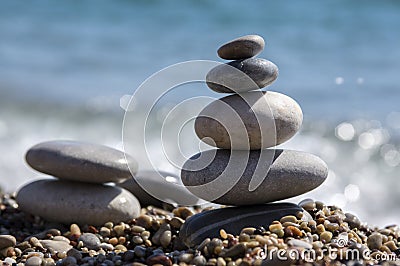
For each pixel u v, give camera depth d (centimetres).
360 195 1170
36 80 2042
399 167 1340
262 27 2667
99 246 634
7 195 873
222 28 2669
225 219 596
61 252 617
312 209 651
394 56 2272
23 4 3002
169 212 784
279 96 604
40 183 757
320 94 1848
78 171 706
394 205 1120
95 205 709
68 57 2302
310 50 2352
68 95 1891
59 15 2873
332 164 1351
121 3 2967
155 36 2561
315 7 2911
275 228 569
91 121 1684
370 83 1953
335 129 1579
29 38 2539
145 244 653
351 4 2944
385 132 1555
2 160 1306
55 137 1532
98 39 2527
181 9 2902
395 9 2878
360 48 2388
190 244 593
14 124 1614
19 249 633
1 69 2155
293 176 588
